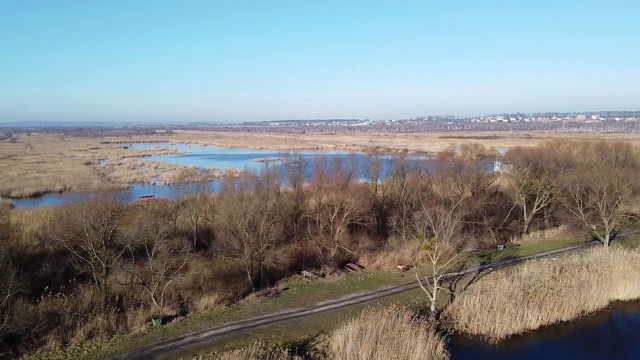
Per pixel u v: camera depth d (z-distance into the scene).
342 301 39.88
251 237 43.22
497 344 35.03
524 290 39.66
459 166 63.66
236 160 140.62
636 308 41.91
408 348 31.06
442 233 44.47
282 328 34.50
